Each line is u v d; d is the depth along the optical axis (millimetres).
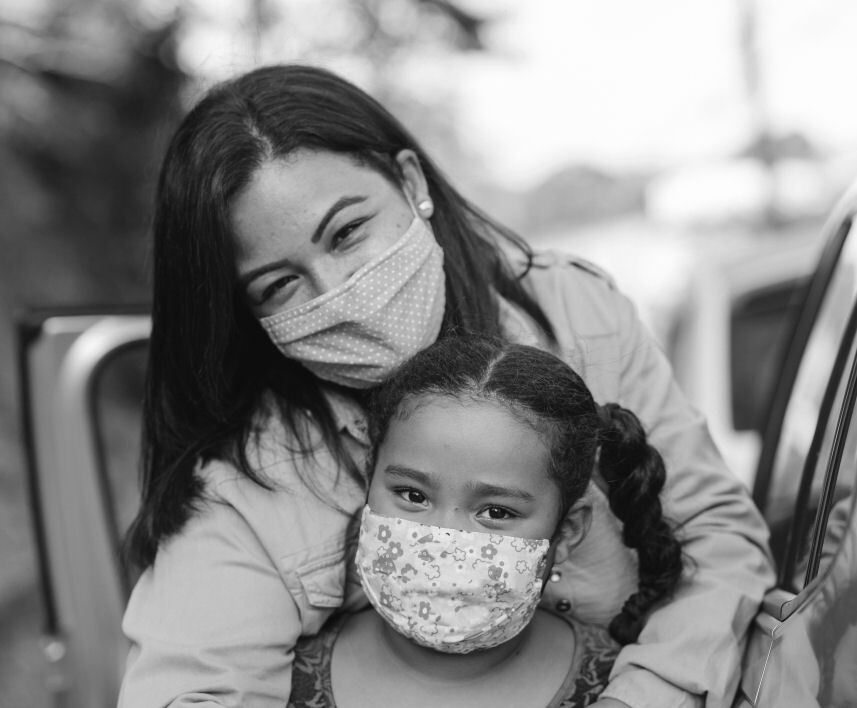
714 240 8969
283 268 1658
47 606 2484
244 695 1530
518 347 1572
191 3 6141
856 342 1669
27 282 6109
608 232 11547
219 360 1734
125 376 4520
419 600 1481
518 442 1470
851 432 1497
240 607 1595
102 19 6180
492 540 1467
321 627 1714
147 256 2074
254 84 1720
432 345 1603
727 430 3824
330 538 1679
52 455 2436
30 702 4871
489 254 1894
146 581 1683
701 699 1574
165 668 1544
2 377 5879
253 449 1730
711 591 1667
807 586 1485
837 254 2285
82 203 6336
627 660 1591
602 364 1827
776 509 2166
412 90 7578
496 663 1587
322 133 1650
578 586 1756
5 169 6152
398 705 1560
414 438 1489
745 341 4012
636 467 1646
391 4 6703
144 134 6289
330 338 1693
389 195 1706
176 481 1707
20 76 6070
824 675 1361
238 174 1618
